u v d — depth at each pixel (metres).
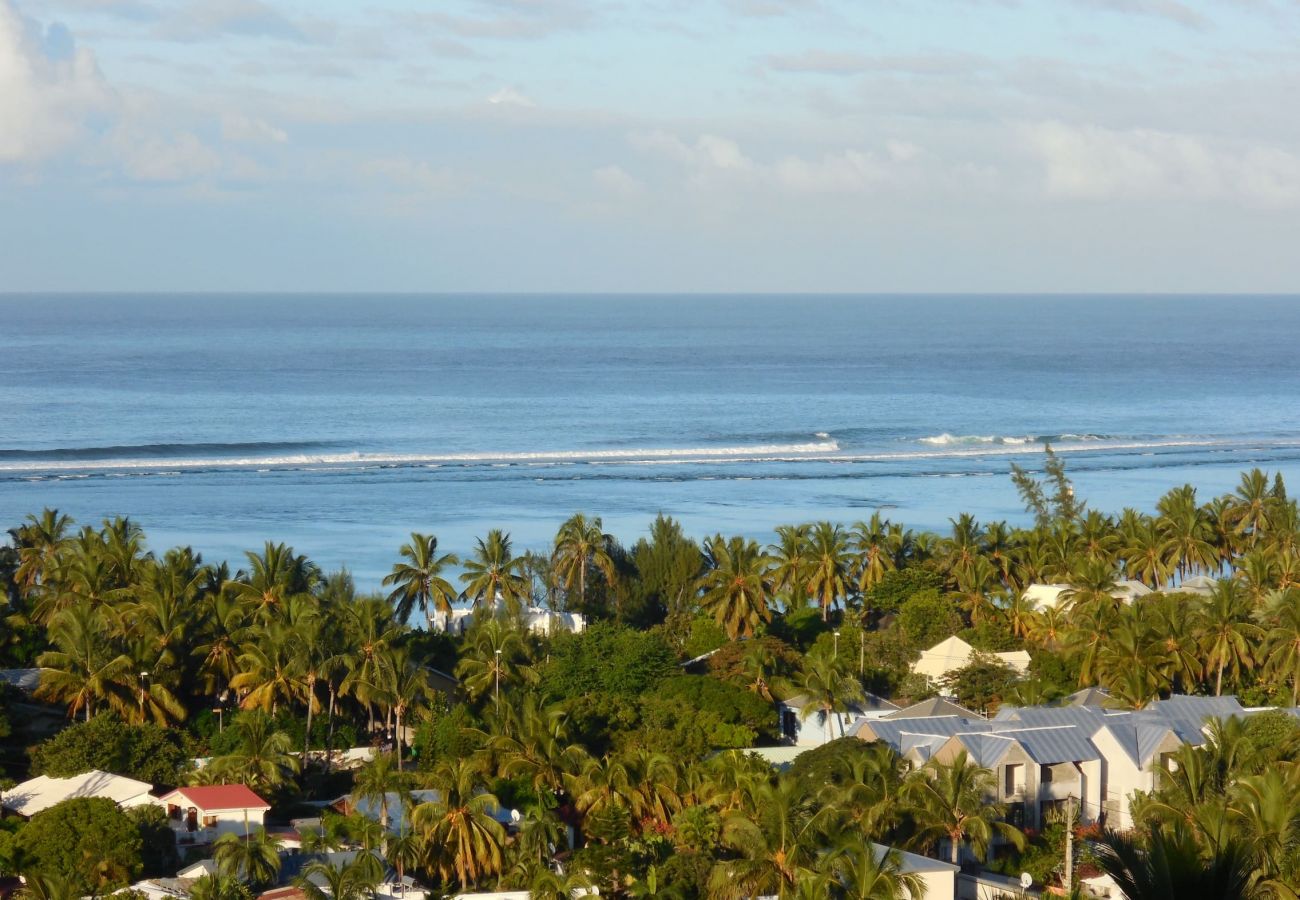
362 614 147.88
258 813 119.12
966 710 147.75
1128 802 124.19
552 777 124.31
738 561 185.00
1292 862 91.62
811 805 107.44
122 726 133.00
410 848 110.00
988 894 108.44
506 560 193.50
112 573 175.38
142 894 101.69
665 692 155.25
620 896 106.69
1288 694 154.88
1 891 104.75
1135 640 153.25
